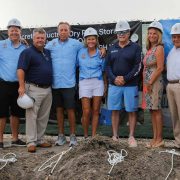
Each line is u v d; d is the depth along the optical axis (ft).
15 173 19.17
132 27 27.07
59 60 24.63
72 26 28.50
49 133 29.89
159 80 23.34
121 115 27.78
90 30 24.85
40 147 25.11
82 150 19.62
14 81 24.50
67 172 17.95
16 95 24.94
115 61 24.18
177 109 23.04
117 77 24.03
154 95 23.35
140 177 17.25
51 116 29.66
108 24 27.86
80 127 28.86
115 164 17.92
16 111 25.59
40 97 24.02
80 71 25.17
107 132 28.19
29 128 23.91
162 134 25.22
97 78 24.91
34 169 19.52
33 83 23.86
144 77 23.77
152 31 23.35
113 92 24.32
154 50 23.27
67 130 29.07
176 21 26.09
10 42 24.66
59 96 25.23
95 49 25.11
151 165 18.20
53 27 29.09
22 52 23.68
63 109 25.64
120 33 23.98
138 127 27.53
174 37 22.59
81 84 25.04
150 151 20.25
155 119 24.04
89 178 17.04
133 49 23.98
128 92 24.08
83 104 25.07
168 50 25.84
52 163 19.53
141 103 26.21
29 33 29.60
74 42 25.18
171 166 18.61
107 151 19.03
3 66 24.49
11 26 24.39
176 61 22.52
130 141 24.27
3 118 24.85
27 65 23.57
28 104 23.13
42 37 23.79
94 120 25.26
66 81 24.62
